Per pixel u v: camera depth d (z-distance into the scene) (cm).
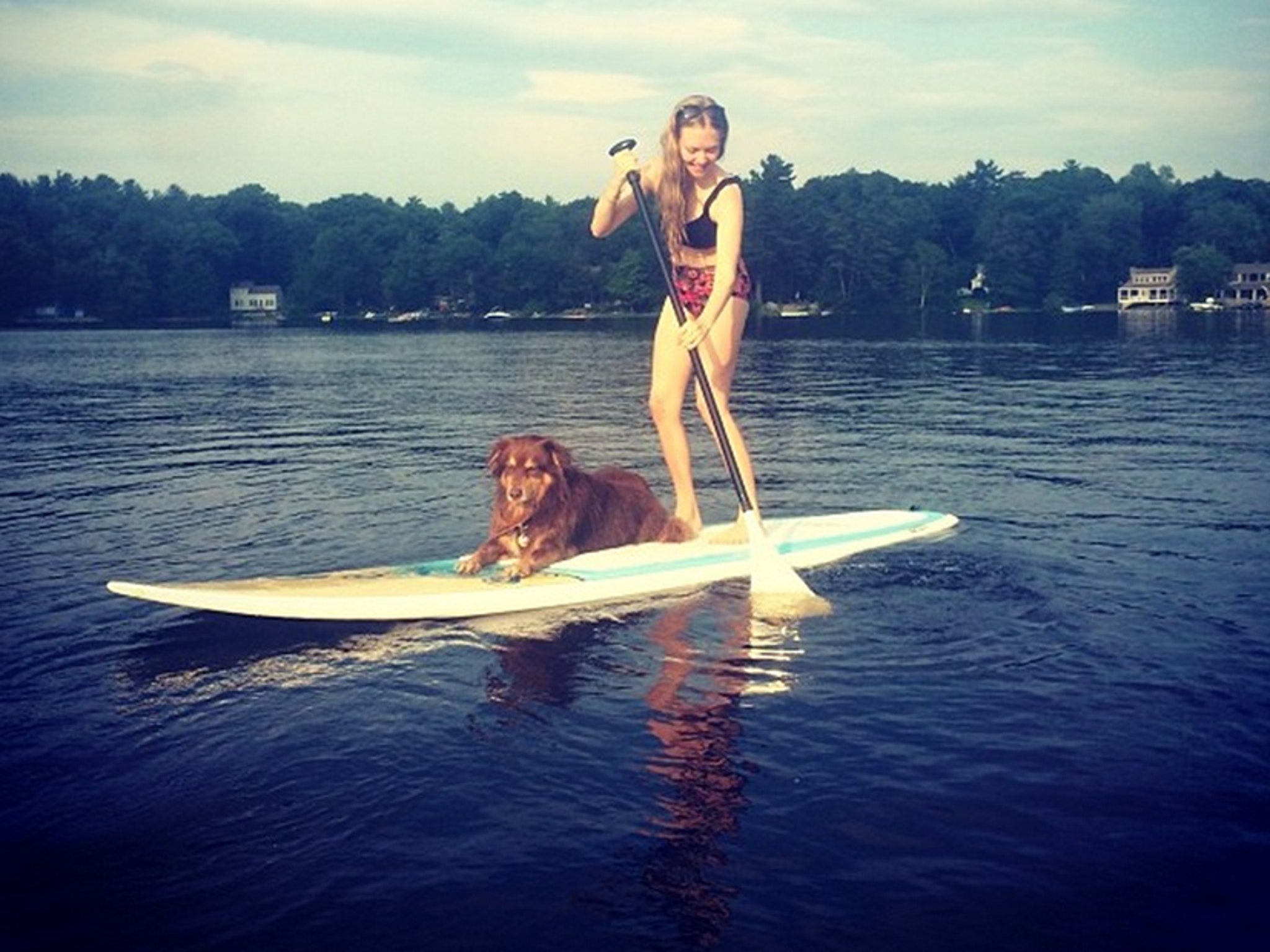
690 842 267
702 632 409
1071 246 6512
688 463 539
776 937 230
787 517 595
